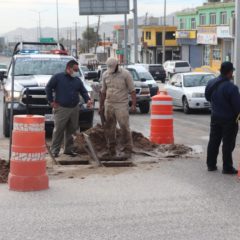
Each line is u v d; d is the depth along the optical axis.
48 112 13.49
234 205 7.18
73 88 10.71
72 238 5.85
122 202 7.34
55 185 8.34
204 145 12.77
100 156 10.84
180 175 9.15
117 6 44.88
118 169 9.70
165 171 9.50
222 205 7.18
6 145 12.68
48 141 13.38
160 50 84.69
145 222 6.42
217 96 9.20
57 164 10.24
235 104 9.06
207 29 61.81
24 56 15.38
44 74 14.67
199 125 17.56
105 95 11.05
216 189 8.10
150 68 55.44
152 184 8.45
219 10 60.56
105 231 6.09
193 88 22.23
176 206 7.14
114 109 10.84
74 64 10.70
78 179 8.81
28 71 14.77
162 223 6.38
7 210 6.91
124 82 10.82
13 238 5.85
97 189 8.09
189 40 68.44
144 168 9.80
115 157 10.74
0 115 21.03
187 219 6.54
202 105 21.75
